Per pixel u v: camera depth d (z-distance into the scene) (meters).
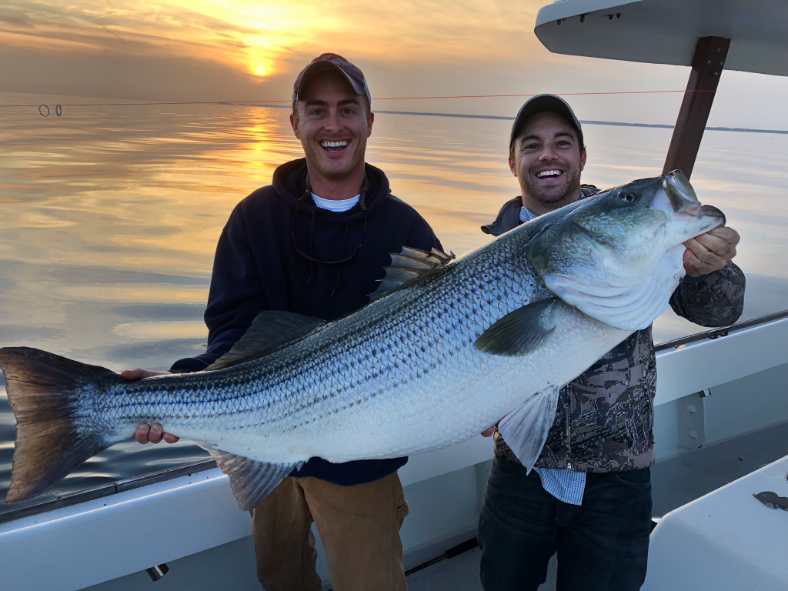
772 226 18.19
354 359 1.81
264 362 1.90
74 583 2.01
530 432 1.69
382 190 2.30
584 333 1.71
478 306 1.74
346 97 2.18
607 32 2.44
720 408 3.60
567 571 1.96
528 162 2.21
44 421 1.79
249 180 22.22
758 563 1.49
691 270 1.87
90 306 8.15
